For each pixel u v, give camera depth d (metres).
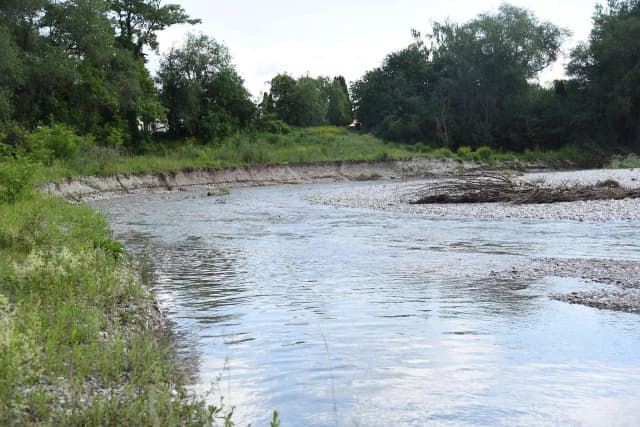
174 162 49.28
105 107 54.34
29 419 5.41
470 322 9.43
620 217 23.53
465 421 5.98
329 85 109.12
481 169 65.31
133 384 6.32
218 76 68.25
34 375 6.17
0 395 5.53
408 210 28.41
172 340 8.66
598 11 80.94
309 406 6.36
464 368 7.42
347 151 66.56
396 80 88.00
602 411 6.18
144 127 59.22
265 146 61.38
